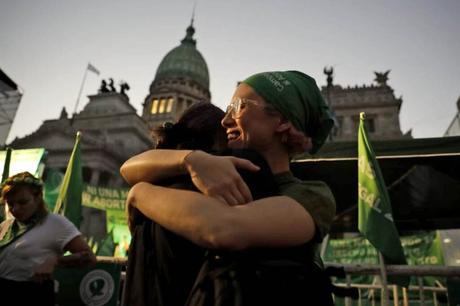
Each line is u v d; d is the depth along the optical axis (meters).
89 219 38.84
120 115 51.44
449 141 5.20
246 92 1.03
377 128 43.69
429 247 8.56
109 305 3.41
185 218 0.71
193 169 0.79
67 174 5.17
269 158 0.98
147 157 0.91
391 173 6.83
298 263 0.76
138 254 0.86
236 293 0.68
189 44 84.19
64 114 56.16
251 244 0.70
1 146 20.22
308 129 1.07
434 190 6.98
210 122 1.10
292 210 0.76
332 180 6.98
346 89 46.53
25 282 2.68
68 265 2.94
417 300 5.84
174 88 72.75
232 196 0.75
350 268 3.48
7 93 20.81
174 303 0.76
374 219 3.76
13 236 2.80
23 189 2.82
